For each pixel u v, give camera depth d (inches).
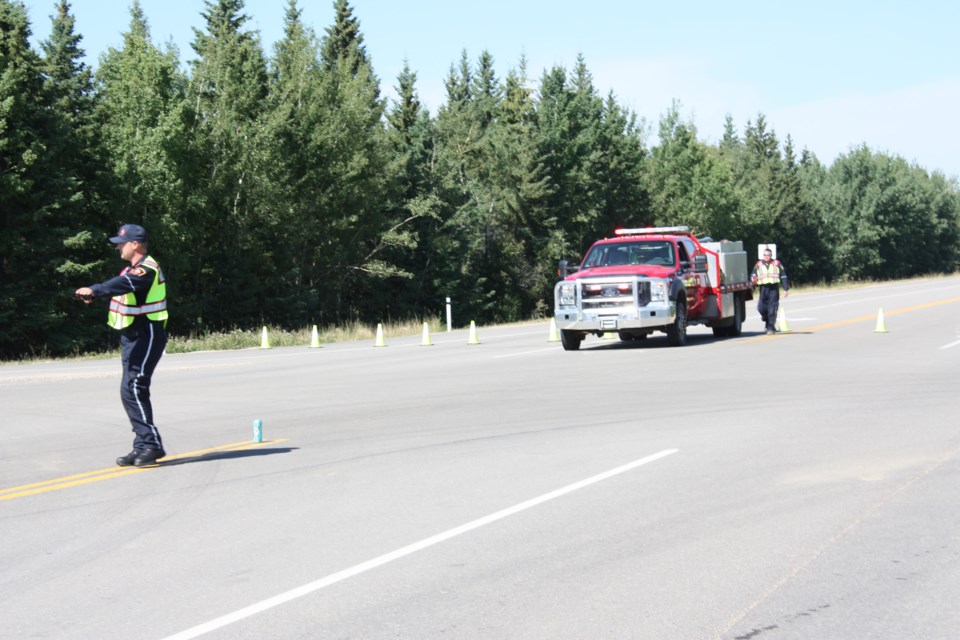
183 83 2186.3
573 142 3169.3
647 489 366.9
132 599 250.8
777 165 4630.9
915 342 1042.1
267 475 409.7
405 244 2605.8
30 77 1704.0
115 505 360.8
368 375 860.6
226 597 250.4
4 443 522.3
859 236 4904.0
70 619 236.5
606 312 1013.2
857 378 722.8
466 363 946.1
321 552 290.2
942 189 5895.7
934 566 268.1
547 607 238.7
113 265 1830.7
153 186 1892.2
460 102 4345.5
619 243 1087.6
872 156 5265.8
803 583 254.5
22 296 1665.8
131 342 434.3
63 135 1727.4
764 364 839.1
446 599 245.9
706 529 309.1
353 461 436.5
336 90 2444.6
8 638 224.4
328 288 2561.5
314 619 232.8
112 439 526.9
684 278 1060.5
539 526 315.6
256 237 2235.5
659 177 4010.8
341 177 2364.7
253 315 2214.6
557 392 678.5
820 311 1734.7
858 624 225.0
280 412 618.8
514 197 3051.2
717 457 427.8
